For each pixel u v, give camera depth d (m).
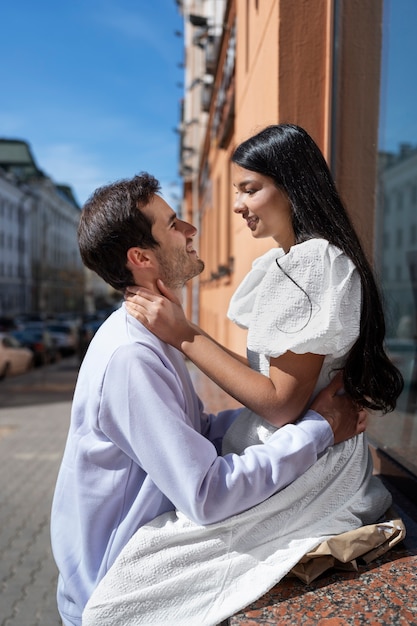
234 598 1.11
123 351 1.19
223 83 6.86
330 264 1.18
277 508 1.20
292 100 2.29
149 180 1.30
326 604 1.12
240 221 4.32
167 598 1.12
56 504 1.34
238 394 1.21
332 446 1.28
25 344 21.62
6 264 60.88
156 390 1.16
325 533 1.22
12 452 7.16
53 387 14.77
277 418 1.22
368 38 2.27
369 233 2.30
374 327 1.27
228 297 6.41
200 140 15.23
